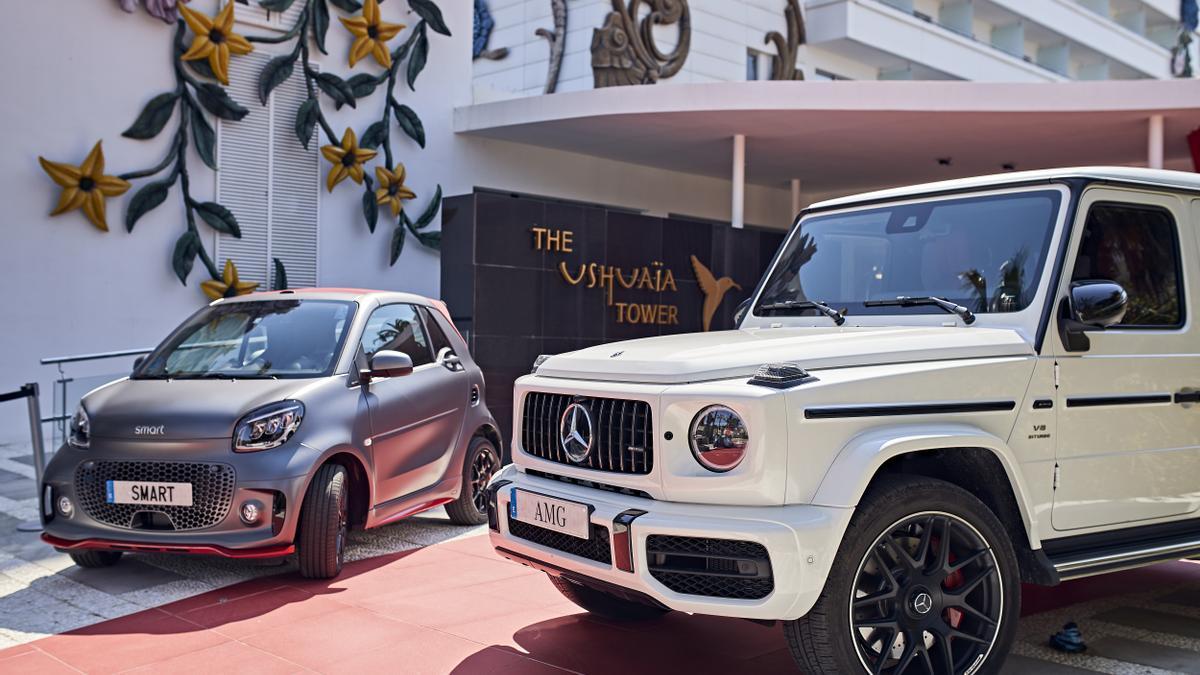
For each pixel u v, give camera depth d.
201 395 5.87
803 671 3.63
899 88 13.09
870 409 3.65
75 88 11.92
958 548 3.85
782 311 5.07
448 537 7.04
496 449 7.75
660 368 3.79
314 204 14.05
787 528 3.38
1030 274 4.29
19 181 11.56
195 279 12.96
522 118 14.59
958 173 18.02
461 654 4.51
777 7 21.45
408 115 14.81
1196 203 4.88
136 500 5.55
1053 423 4.14
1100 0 33.88
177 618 5.13
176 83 12.70
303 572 5.82
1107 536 4.37
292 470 5.61
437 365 7.18
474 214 10.87
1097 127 13.85
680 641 4.67
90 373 12.07
